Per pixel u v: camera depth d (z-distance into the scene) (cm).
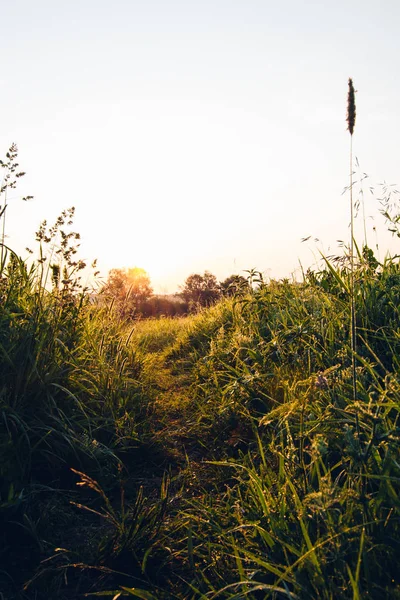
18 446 271
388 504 185
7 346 314
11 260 380
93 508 264
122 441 333
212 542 217
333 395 275
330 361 335
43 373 321
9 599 190
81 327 401
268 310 472
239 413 358
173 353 687
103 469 295
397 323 346
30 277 395
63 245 376
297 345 370
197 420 389
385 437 172
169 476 288
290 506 206
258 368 381
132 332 486
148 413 410
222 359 471
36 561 214
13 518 236
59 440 298
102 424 344
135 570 208
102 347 428
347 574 160
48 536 229
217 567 198
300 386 315
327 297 416
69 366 353
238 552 199
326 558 165
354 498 172
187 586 195
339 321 369
